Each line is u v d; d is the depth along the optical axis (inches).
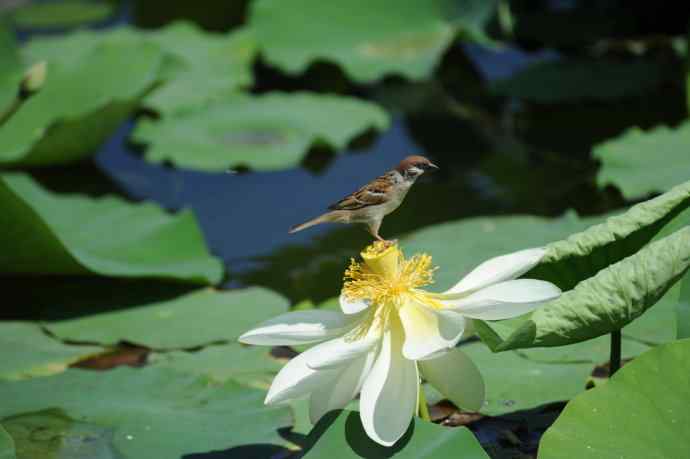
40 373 331.3
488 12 656.4
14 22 804.6
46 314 378.3
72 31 776.3
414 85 667.4
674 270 236.8
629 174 445.7
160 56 554.9
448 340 230.7
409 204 492.7
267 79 684.7
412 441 236.2
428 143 572.1
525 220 415.5
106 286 403.9
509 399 292.8
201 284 403.2
